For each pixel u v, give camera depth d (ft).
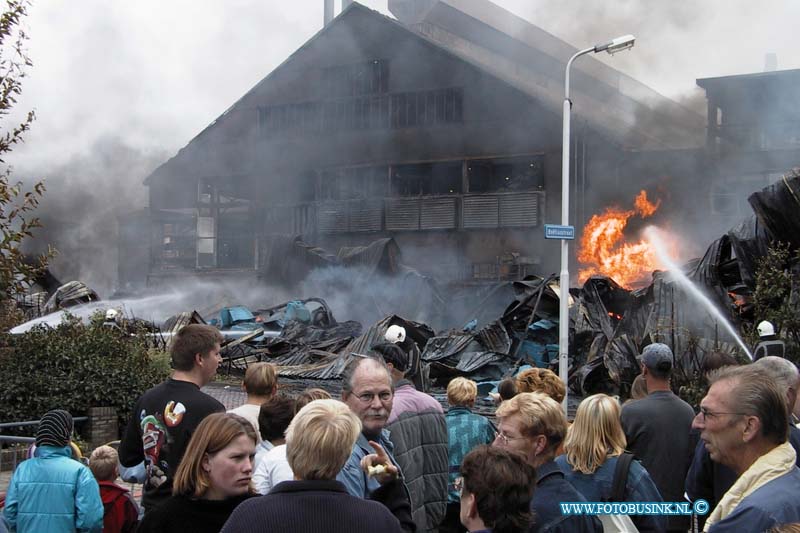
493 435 19.42
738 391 11.16
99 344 45.34
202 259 152.76
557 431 13.37
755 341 47.62
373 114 139.74
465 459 11.17
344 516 10.54
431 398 17.19
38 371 42.68
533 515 11.35
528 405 13.46
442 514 16.55
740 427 11.07
